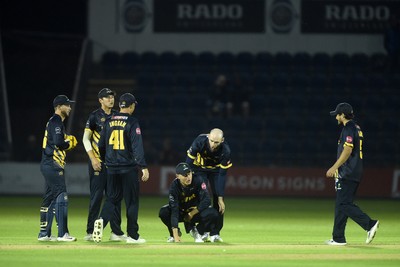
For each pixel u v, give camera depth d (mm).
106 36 136500
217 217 49375
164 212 50000
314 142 124250
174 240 50250
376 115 129875
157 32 137250
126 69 134000
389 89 133375
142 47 137000
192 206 50188
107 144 48844
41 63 131000
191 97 130125
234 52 136750
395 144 124500
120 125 48562
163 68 134125
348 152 48344
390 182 115125
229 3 137375
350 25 136875
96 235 47750
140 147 48062
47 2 133125
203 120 126562
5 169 112875
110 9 136375
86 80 131625
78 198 107125
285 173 115500
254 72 134125
